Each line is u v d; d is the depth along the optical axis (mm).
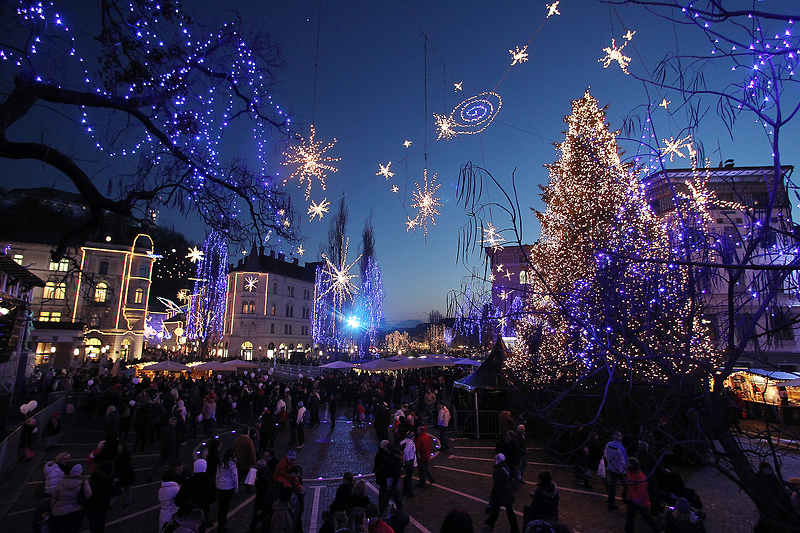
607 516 8797
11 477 11641
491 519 8281
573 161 13562
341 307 69375
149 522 8797
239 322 64062
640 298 3660
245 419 20344
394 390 22625
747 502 9406
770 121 2758
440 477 11852
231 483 8477
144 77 5051
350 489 6793
